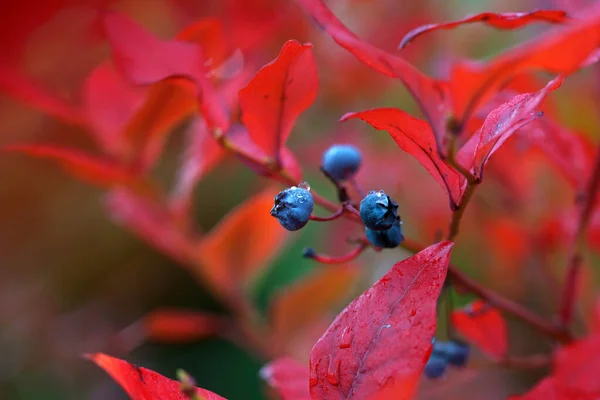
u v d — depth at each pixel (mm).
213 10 481
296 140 672
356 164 353
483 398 567
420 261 313
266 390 461
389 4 626
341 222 575
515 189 461
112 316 744
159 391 316
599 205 406
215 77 410
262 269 523
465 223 572
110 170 447
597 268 506
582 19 352
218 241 464
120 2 476
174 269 770
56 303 723
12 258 681
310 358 313
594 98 468
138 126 434
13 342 705
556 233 467
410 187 592
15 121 539
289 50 334
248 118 354
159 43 374
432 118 371
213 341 770
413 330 309
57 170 646
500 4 642
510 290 579
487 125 321
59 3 435
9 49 431
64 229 705
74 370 709
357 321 312
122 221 503
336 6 624
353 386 310
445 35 644
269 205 453
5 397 692
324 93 640
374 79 624
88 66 510
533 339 616
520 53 359
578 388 352
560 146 386
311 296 490
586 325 467
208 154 420
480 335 386
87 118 448
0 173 625
